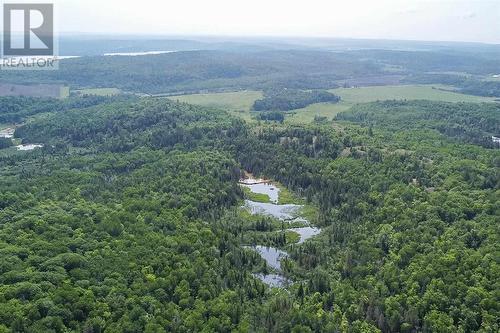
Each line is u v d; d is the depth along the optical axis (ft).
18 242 615.57
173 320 519.60
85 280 549.13
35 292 513.04
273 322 555.28
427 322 536.01
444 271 591.37
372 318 557.74
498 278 565.94
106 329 492.95
